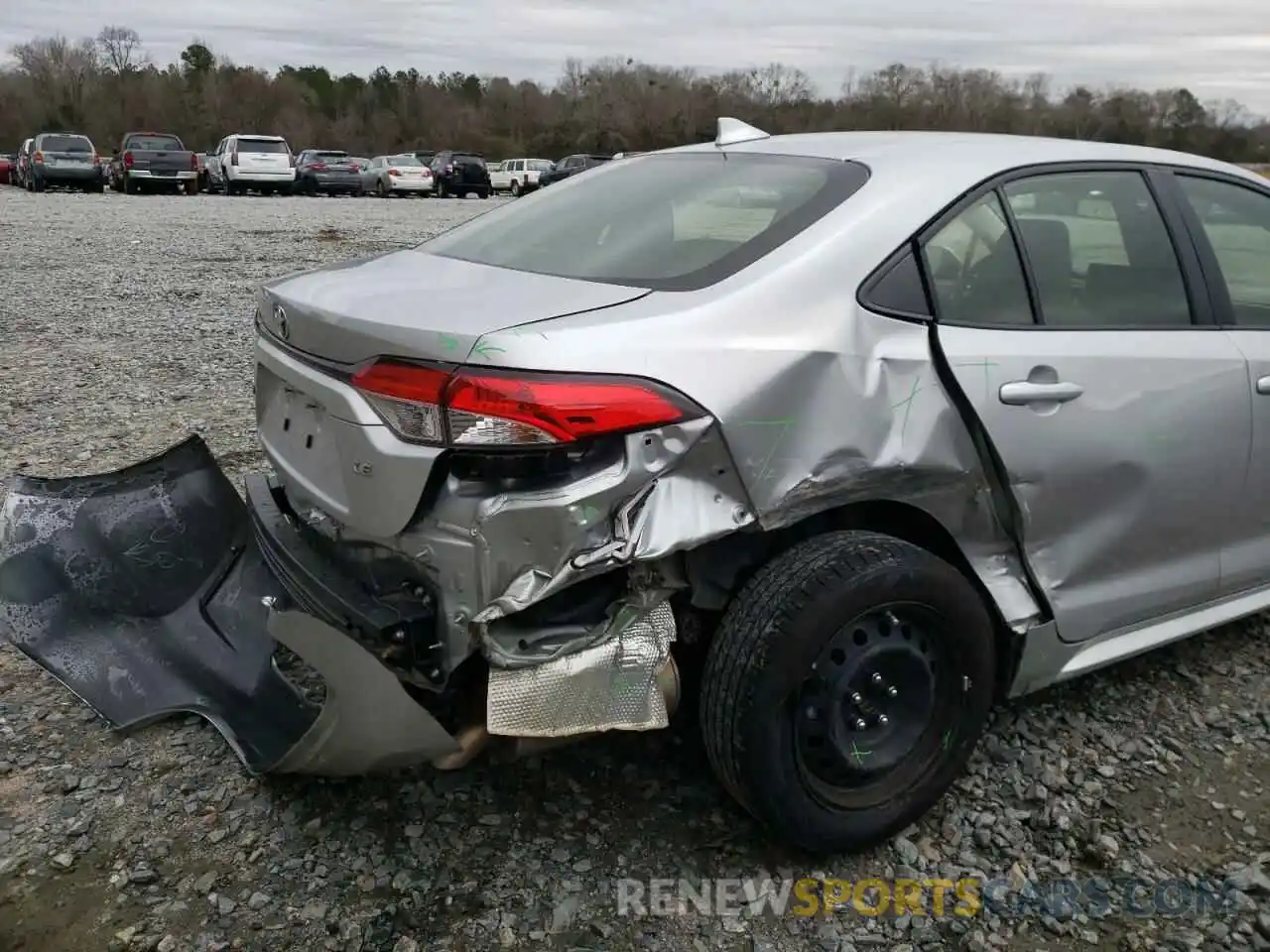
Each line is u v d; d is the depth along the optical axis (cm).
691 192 307
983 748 322
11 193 2994
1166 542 321
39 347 828
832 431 250
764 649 246
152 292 1126
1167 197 334
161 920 251
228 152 3133
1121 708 346
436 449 230
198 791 296
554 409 222
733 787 259
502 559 229
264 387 306
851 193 280
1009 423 276
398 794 295
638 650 243
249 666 324
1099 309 307
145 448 575
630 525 230
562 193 349
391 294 263
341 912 254
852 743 267
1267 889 268
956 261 282
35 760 309
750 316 247
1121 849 283
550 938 249
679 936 251
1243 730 336
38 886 261
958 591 270
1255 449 334
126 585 345
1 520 340
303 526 285
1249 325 342
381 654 237
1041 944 252
